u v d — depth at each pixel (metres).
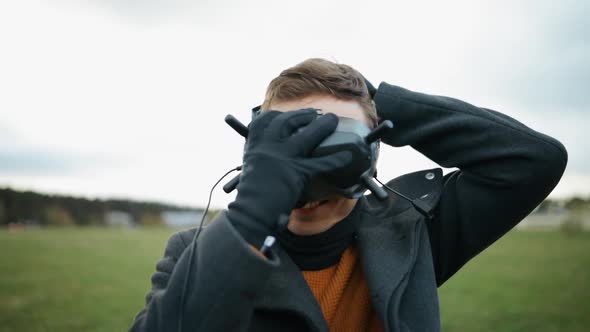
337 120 0.92
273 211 0.84
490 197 1.15
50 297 6.90
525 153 1.11
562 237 15.07
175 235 1.19
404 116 1.21
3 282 8.32
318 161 0.88
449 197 1.21
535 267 9.36
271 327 0.99
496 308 5.71
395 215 1.18
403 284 1.01
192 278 0.84
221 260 0.82
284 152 0.87
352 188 0.93
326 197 0.94
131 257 13.00
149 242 18.77
